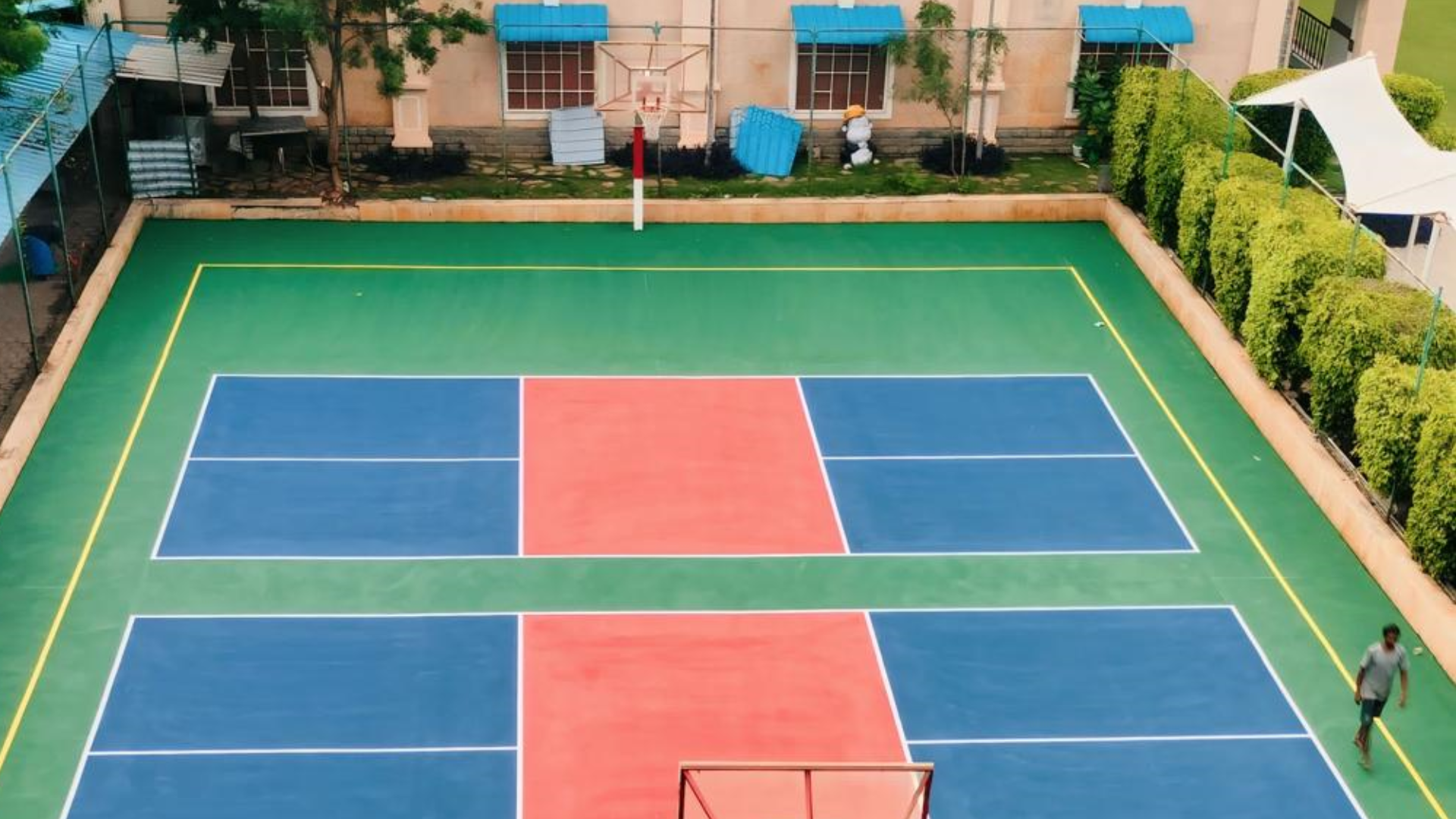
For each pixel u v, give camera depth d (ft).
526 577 80.33
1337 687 75.20
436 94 120.98
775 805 65.31
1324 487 87.45
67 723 69.77
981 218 118.42
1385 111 105.09
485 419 92.73
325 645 75.15
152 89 117.70
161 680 72.49
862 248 114.11
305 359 97.60
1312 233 94.43
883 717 72.18
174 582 78.64
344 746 69.31
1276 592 81.51
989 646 76.89
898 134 126.11
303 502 84.94
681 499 86.79
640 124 114.01
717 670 74.59
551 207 114.83
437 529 83.56
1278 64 127.65
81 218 109.81
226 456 88.22
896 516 86.17
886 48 121.08
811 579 81.10
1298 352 92.07
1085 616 79.30
